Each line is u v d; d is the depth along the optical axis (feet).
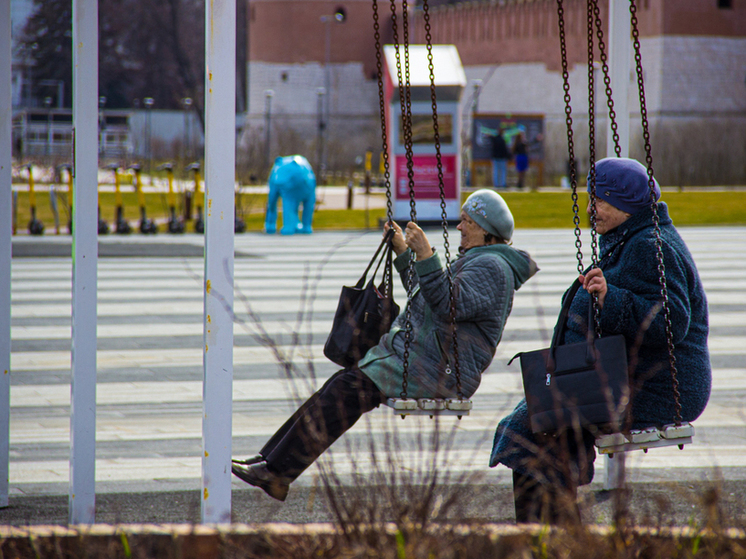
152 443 72.79
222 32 43.55
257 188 437.17
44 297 150.10
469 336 50.21
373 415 81.25
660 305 43.29
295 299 146.00
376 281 164.55
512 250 51.60
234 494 61.16
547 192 411.34
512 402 86.38
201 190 379.14
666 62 637.71
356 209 355.36
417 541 30.25
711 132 591.78
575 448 44.73
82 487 49.49
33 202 264.72
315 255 209.67
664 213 45.73
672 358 43.32
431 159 284.82
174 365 101.76
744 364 102.63
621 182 44.86
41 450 70.74
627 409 42.83
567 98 46.80
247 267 186.80
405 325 51.24
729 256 204.64
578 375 42.50
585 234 259.80
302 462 49.85
